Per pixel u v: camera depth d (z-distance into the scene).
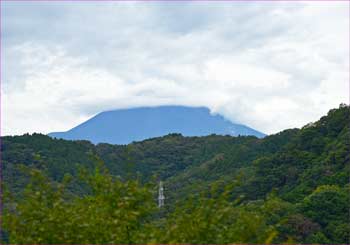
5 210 11.73
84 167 12.67
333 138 108.88
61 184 12.05
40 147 126.50
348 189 78.62
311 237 70.12
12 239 11.33
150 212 11.86
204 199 11.27
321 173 96.88
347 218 73.19
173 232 10.84
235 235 10.77
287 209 73.62
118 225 11.29
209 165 142.12
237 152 140.00
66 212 11.38
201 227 10.80
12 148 121.31
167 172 162.75
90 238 11.21
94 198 11.97
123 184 11.97
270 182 102.31
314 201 75.81
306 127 118.31
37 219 11.33
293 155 107.19
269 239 10.43
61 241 11.09
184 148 175.88
